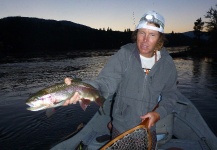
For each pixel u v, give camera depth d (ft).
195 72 32.45
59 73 29.50
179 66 40.06
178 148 6.12
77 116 12.92
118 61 3.89
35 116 13.00
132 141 3.67
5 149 9.48
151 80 3.84
